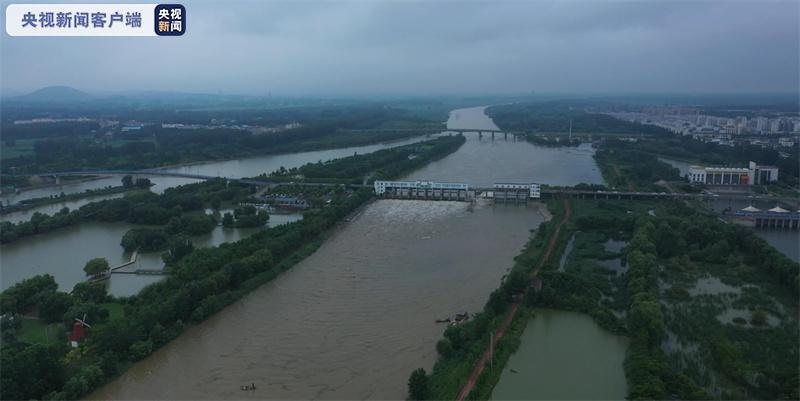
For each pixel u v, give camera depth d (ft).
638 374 395.96
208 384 408.67
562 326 498.69
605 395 386.93
